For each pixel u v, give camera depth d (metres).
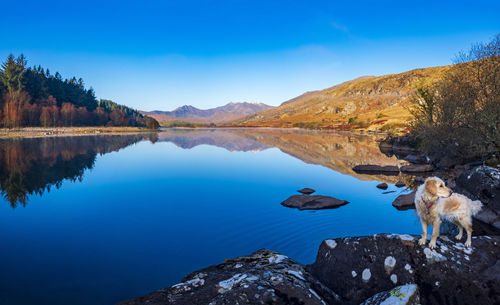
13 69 110.94
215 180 19.88
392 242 5.40
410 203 12.84
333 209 12.44
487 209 10.18
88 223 11.26
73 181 19.69
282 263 6.31
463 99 21.38
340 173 21.86
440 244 5.26
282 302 4.45
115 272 7.27
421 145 29.86
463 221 5.34
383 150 38.41
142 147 44.50
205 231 10.20
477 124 18.52
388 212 11.89
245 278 5.27
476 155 19.70
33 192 16.55
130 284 6.68
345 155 33.34
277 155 33.84
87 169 24.38
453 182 15.85
